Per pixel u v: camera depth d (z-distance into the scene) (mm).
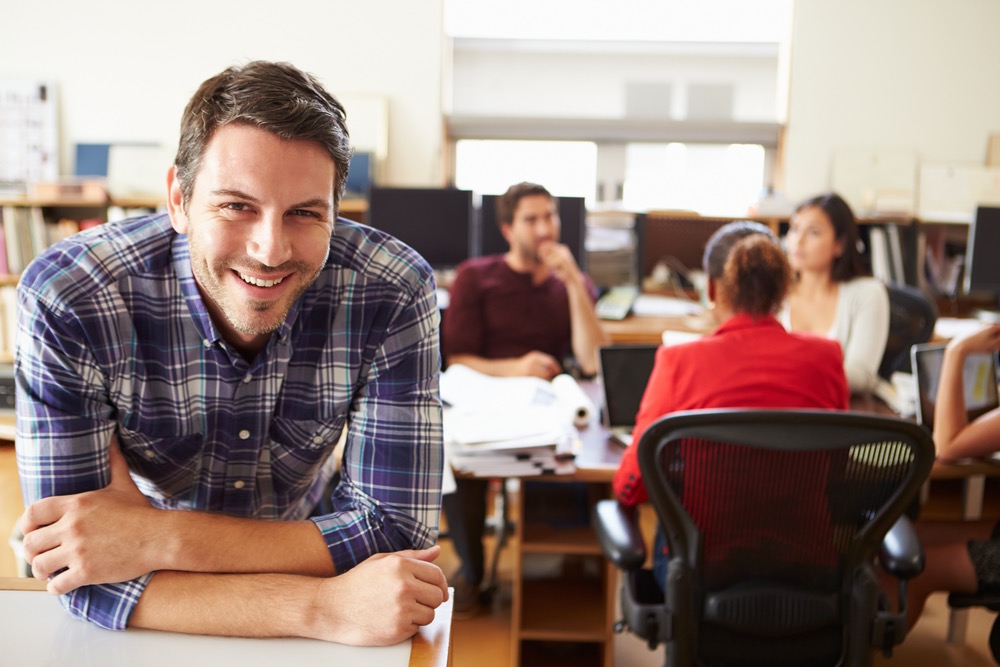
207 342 1099
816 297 2840
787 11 4812
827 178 4820
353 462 1161
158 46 4676
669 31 5297
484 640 2609
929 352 2254
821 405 1808
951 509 2971
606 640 2354
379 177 4746
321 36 4695
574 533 2379
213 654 916
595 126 4910
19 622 967
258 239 953
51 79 4676
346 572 999
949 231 4516
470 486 2697
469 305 3115
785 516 1591
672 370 1816
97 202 3994
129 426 1116
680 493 1589
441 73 4727
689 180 5039
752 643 1650
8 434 3139
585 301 3080
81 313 1029
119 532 979
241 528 1022
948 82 4727
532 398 2332
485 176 5055
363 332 1139
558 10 5285
